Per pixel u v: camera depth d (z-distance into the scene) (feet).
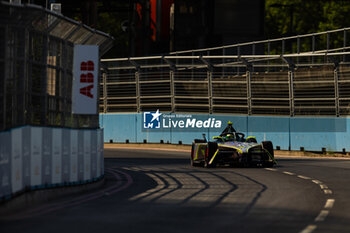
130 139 345.92
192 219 90.22
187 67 350.84
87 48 128.47
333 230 81.76
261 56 295.07
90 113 128.36
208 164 199.00
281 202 110.42
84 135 131.85
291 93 292.81
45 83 115.75
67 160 123.24
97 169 140.67
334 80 280.31
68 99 127.34
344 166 205.77
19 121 105.60
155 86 341.41
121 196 121.70
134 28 534.78
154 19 537.24
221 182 150.41
